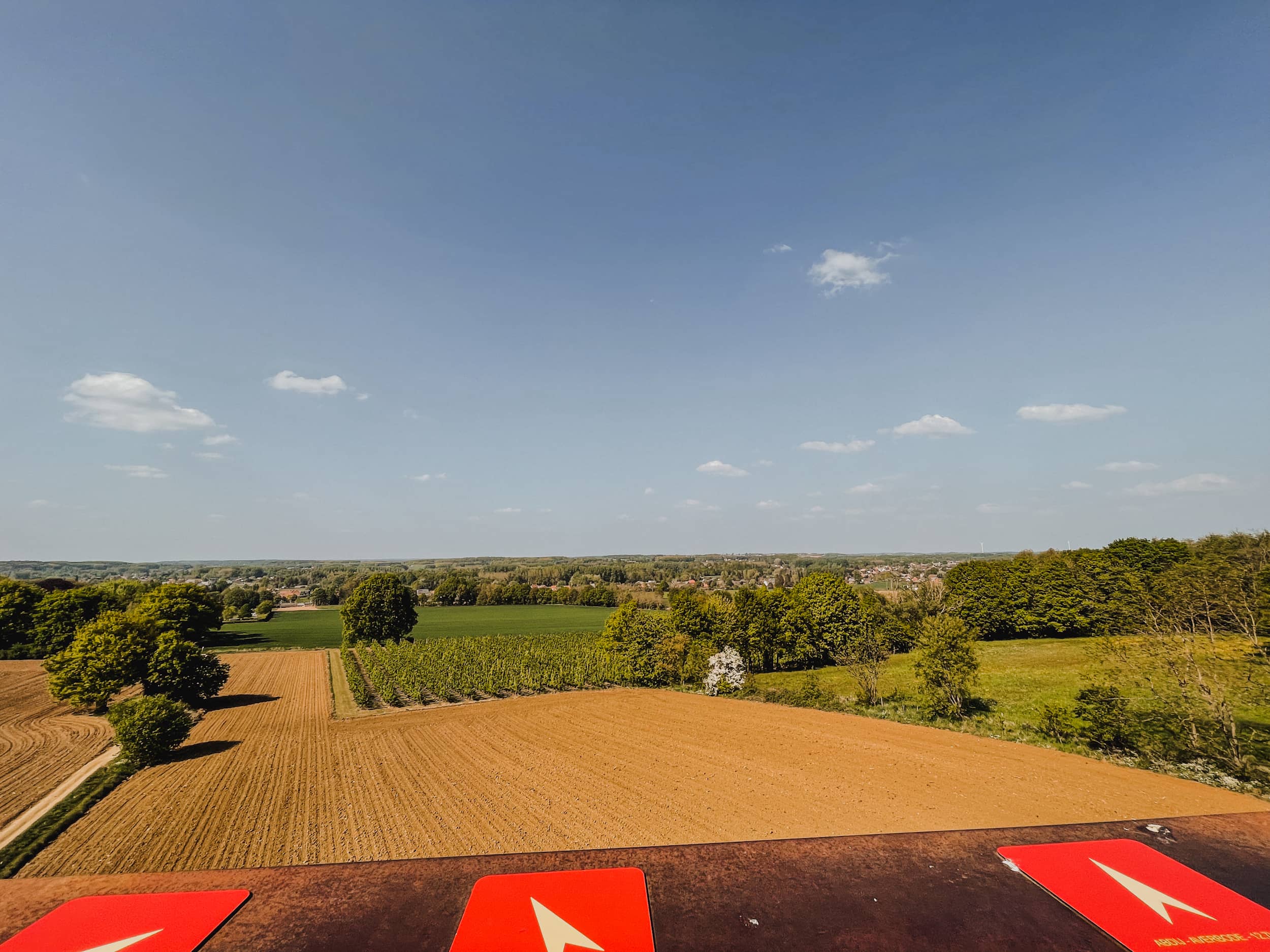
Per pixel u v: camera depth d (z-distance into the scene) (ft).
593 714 126.82
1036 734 90.38
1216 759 69.62
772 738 101.19
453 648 205.98
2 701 150.30
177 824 72.13
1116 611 87.81
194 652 143.43
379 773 90.48
